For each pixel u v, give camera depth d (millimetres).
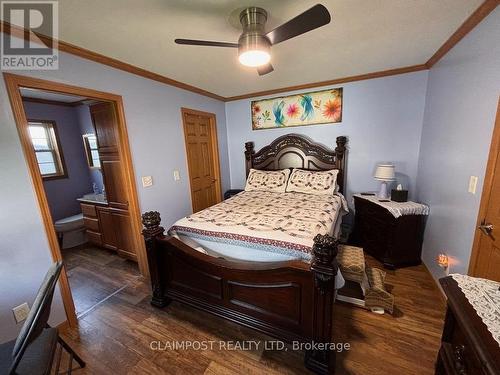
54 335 1264
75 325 1935
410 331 1733
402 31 1830
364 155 3242
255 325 1665
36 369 1029
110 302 2225
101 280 2615
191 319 1966
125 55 2078
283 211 2424
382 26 1743
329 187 3115
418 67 2715
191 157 3379
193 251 1832
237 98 3922
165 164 2881
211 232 1996
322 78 3053
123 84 2324
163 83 2803
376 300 1905
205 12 1464
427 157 2607
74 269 2871
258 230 1926
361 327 1787
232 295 1736
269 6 1425
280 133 3736
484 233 1496
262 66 1922
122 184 2695
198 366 1533
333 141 3396
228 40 1840
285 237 1771
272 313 1599
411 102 2871
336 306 2025
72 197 3863
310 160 3516
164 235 2041
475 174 1620
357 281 1979
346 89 3180
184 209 3232
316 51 2170
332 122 3344
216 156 3854
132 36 1740
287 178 3477
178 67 2420
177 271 1976
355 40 1969
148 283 2539
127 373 1508
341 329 1774
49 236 1739
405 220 2504
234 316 1748
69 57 1875
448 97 2105
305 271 1388
